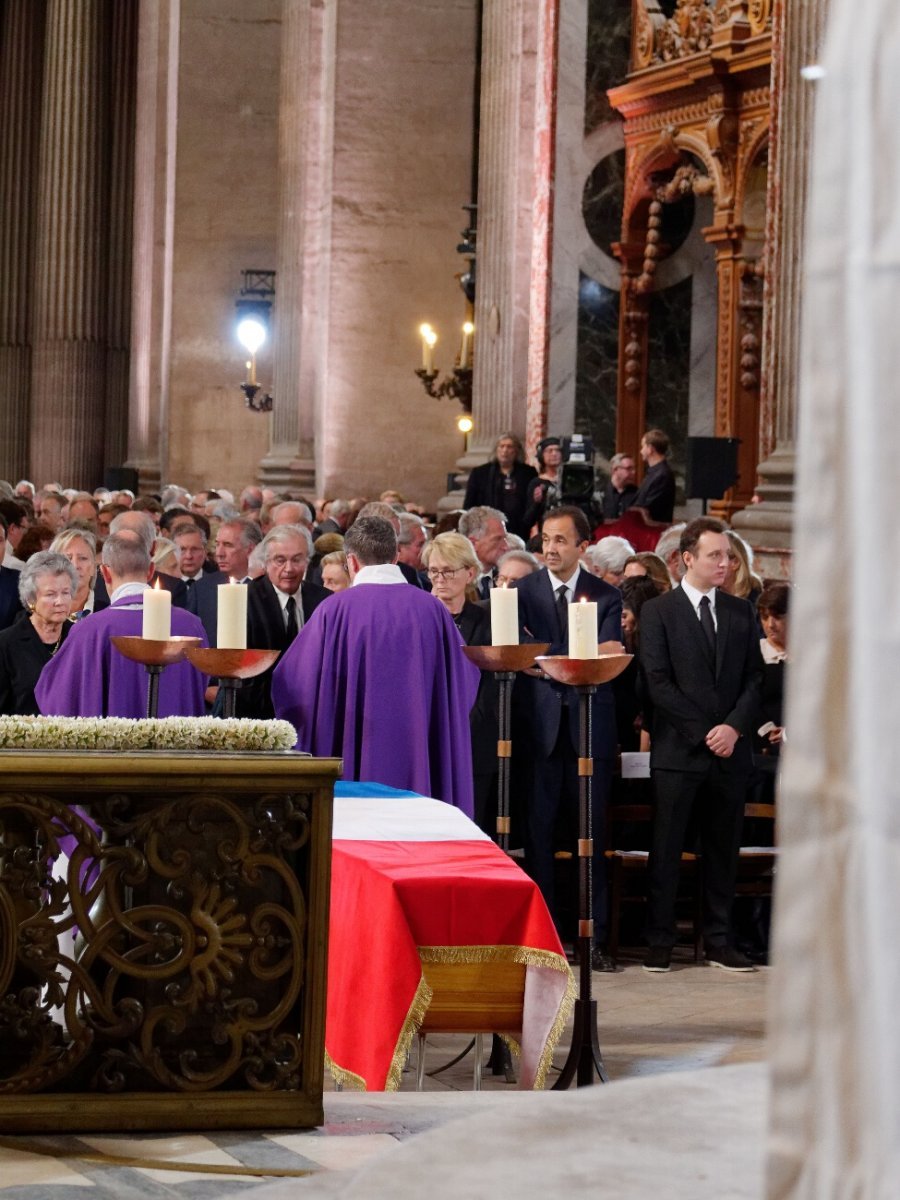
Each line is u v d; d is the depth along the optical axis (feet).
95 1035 18.25
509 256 70.74
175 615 30.09
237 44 116.06
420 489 86.53
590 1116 10.02
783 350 48.16
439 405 86.58
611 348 71.56
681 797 34.63
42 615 31.22
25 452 132.98
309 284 88.79
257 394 115.03
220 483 116.67
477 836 23.97
